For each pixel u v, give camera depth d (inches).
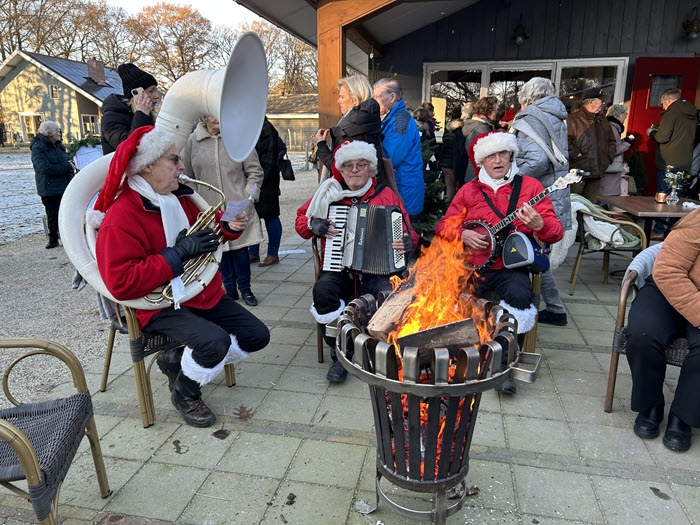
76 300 189.9
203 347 95.4
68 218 94.0
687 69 300.8
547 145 137.9
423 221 222.7
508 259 113.3
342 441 98.1
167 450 96.3
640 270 105.3
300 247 266.2
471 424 69.7
